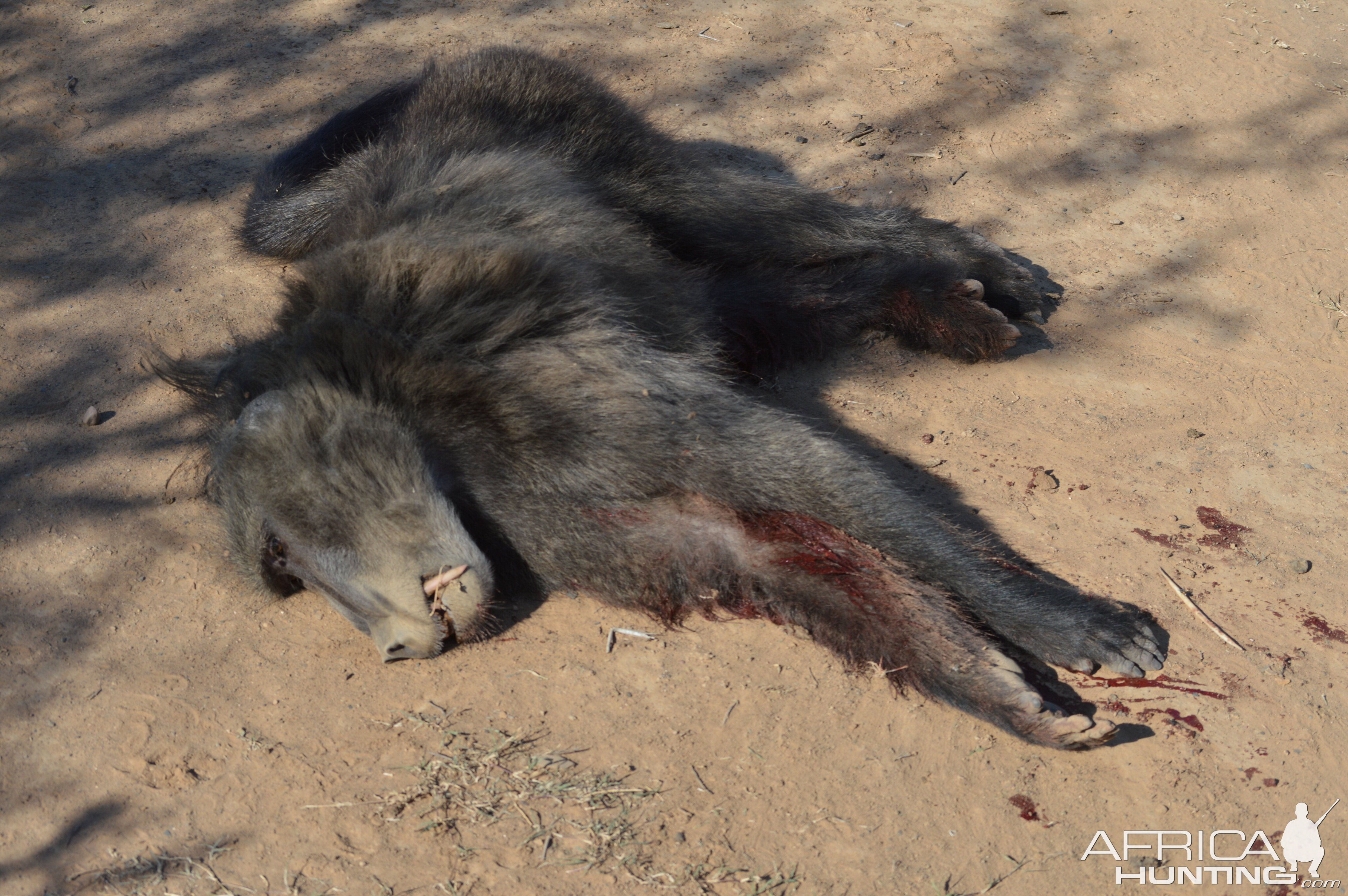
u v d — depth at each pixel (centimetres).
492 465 193
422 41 284
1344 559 200
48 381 218
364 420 190
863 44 291
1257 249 244
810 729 184
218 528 203
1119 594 196
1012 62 286
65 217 241
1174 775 181
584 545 193
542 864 174
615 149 225
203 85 269
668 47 286
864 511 191
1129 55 293
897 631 186
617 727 184
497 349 195
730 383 212
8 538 201
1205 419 217
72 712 186
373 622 187
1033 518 204
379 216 209
